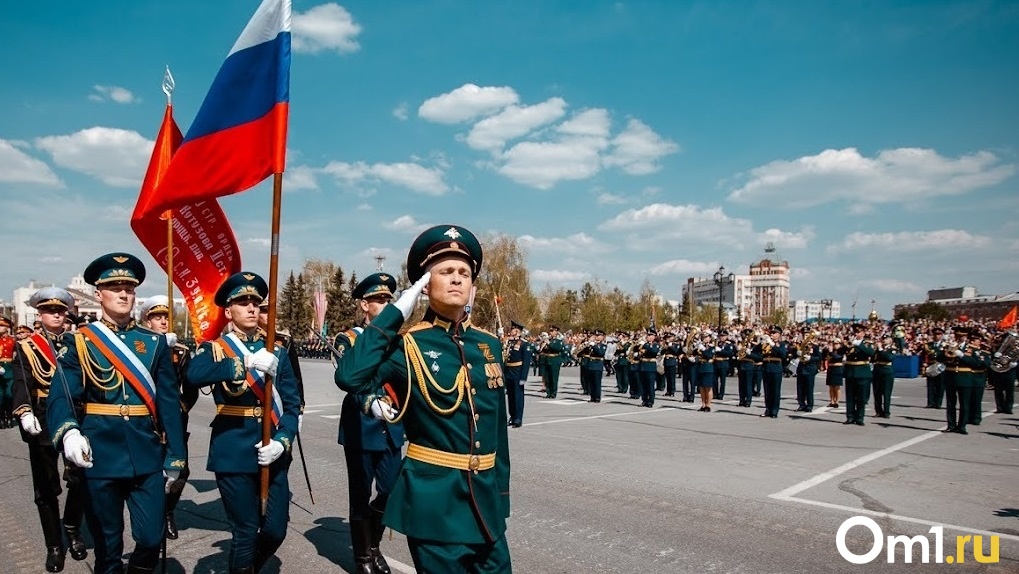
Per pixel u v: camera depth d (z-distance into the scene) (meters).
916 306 83.50
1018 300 86.25
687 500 7.75
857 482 8.76
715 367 21.83
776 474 9.23
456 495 3.34
